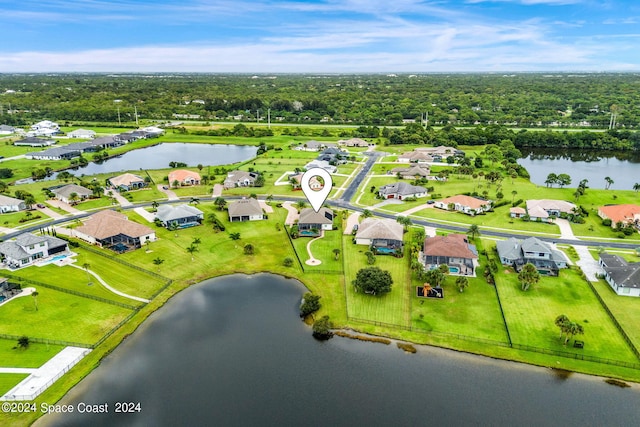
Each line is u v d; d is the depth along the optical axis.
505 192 159.62
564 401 60.81
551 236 117.44
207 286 92.38
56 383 63.44
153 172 190.25
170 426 56.09
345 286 91.12
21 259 96.38
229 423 56.38
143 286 90.81
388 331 76.19
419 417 57.50
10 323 75.94
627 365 67.31
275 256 105.31
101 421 56.97
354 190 162.62
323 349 71.62
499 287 89.69
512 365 67.75
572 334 70.56
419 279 92.44
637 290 85.44
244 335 75.44
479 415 58.06
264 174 186.50
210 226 123.56
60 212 135.75
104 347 71.62
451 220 130.25
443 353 70.50
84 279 92.00
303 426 55.78
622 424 57.16
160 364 67.94
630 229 117.75
